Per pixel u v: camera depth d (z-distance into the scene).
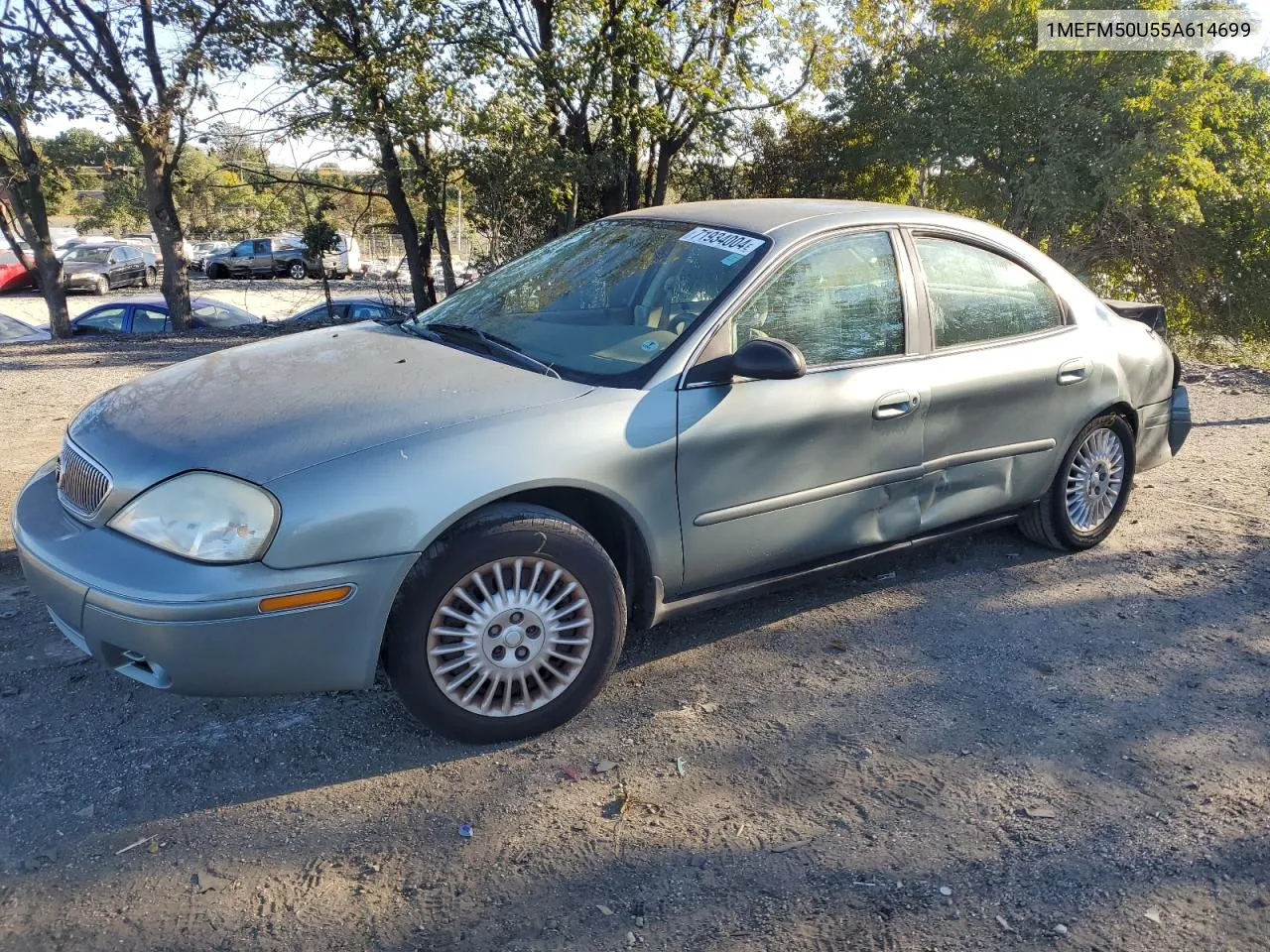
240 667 2.71
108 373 10.30
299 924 2.34
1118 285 22.66
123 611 2.66
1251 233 20.97
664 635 3.89
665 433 3.24
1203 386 9.46
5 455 6.20
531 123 14.95
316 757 3.03
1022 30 20.03
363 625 2.79
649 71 15.20
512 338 3.66
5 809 2.74
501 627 2.99
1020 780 2.97
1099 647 3.87
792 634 3.92
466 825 2.72
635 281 3.78
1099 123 19.20
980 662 3.71
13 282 30.38
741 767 3.02
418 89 14.34
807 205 4.09
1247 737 3.24
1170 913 2.43
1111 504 4.88
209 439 2.87
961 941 2.33
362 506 2.74
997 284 4.31
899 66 21.03
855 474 3.75
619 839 2.67
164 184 17.41
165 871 2.52
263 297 28.27
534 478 2.96
